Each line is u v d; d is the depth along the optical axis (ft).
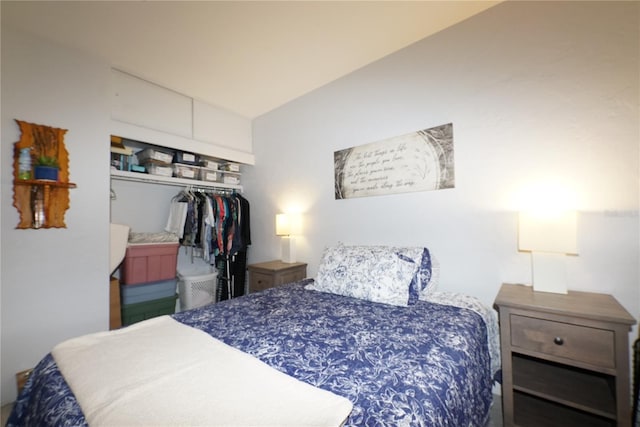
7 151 5.74
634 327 4.40
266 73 7.97
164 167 8.90
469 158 6.04
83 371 2.87
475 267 5.93
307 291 6.37
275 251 10.23
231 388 2.55
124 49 6.75
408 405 2.38
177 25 5.94
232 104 9.95
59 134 6.38
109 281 7.15
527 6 5.40
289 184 9.74
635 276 4.43
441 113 6.42
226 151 10.18
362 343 3.58
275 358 3.22
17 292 5.81
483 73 5.89
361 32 6.36
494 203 5.73
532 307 4.11
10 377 5.66
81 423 2.18
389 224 7.23
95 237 6.85
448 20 6.09
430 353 3.31
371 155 7.57
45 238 6.15
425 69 6.65
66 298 6.39
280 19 5.86
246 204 10.69
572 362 3.85
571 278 4.94
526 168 5.39
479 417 3.57
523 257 5.41
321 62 7.49
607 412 3.66
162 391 2.50
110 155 7.34
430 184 6.55
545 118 5.21
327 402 2.33
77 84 6.70
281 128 10.02
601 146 4.72
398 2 5.52
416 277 5.68
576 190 4.92
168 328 4.14
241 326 4.22
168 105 8.80
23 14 5.48
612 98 4.65
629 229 4.48
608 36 4.68
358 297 5.68
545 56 5.23
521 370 4.62
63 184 6.31
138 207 9.32
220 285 10.36
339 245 7.16
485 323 4.85
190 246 9.96
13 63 5.85
